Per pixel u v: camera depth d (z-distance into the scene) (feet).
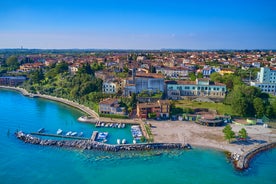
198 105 522.88
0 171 288.30
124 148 342.85
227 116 458.91
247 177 286.66
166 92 593.42
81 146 347.36
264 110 467.11
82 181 273.95
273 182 278.05
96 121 455.22
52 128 424.87
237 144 361.51
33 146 350.64
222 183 274.98
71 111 539.70
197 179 281.13
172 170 297.94
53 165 303.89
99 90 625.41
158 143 352.49
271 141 374.22
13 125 437.99
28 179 274.77
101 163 310.65
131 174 288.51
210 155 331.16
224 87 579.89
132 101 522.47
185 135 388.78
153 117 466.29
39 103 610.65
